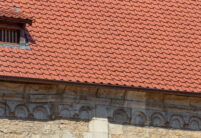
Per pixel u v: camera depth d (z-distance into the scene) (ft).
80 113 148.87
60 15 159.63
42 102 147.54
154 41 162.09
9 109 144.97
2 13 148.77
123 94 151.84
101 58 153.79
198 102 156.46
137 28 163.53
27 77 144.36
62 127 147.23
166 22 167.53
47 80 145.79
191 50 163.02
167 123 153.69
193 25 168.96
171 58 159.63
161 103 154.40
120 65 153.79
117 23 163.02
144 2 170.50
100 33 159.12
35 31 154.10
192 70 158.51
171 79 155.02
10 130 144.36
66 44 153.79
